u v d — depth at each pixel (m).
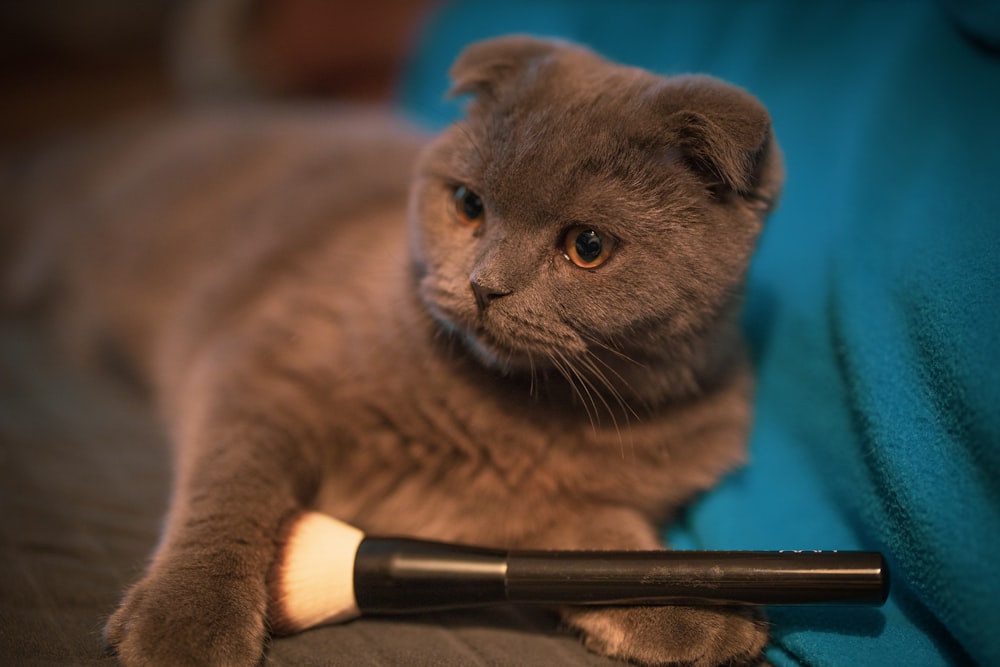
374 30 0.77
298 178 0.54
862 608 0.35
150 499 0.43
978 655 0.31
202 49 0.78
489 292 0.36
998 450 0.31
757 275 0.47
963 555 0.32
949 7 0.45
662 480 0.41
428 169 0.41
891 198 0.42
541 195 0.37
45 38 1.12
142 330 0.54
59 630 0.34
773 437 0.43
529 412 0.39
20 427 0.48
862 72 0.48
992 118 0.40
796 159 0.48
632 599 0.34
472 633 0.36
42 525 0.40
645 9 0.61
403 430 0.40
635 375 0.39
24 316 0.63
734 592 0.33
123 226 0.57
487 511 0.40
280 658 0.34
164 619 0.33
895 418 0.36
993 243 0.35
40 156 0.68
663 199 0.37
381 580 0.34
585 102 0.38
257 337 0.44
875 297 0.39
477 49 0.41
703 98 0.36
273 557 0.36
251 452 0.38
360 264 0.45
